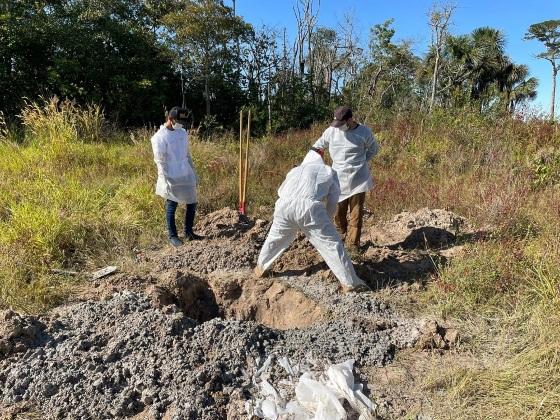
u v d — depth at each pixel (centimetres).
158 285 450
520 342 357
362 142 503
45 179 726
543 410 288
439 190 762
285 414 290
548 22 2808
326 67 2605
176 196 543
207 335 356
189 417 291
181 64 1709
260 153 1049
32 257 493
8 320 353
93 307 396
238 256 521
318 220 430
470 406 299
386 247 549
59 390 312
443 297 428
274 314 447
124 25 1584
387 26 2684
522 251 466
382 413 295
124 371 324
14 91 1386
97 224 581
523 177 763
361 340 366
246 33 1831
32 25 1370
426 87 2684
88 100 1483
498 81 2577
